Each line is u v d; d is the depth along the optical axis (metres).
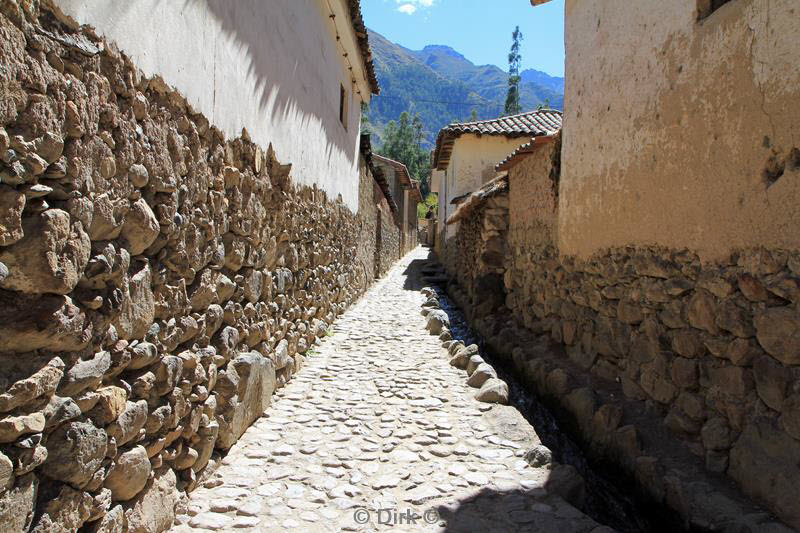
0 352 1.51
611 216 4.72
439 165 18.17
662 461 3.31
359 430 3.86
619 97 4.57
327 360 5.86
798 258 2.52
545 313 6.70
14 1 1.47
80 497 1.81
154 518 2.36
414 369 5.54
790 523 2.46
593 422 4.09
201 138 2.92
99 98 1.89
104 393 1.94
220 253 3.21
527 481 3.15
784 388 2.59
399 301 11.04
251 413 3.82
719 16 3.14
